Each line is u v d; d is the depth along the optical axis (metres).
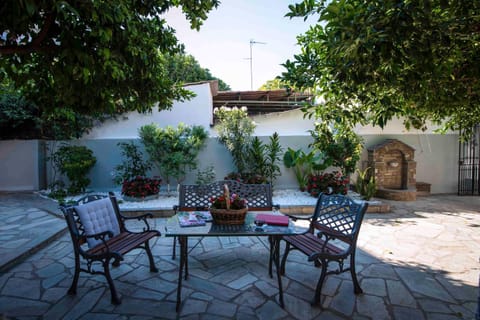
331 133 7.10
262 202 3.82
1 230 4.50
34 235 4.25
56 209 5.86
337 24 2.22
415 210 6.29
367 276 3.14
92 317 2.38
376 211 6.06
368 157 7.91
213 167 7.64
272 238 3.12
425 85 2.87
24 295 2.71
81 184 7.10
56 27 2.20
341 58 2.51
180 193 3.87
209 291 2.82
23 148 7.94
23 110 7.54
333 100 3.79
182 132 7.23
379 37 2.05
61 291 2.79
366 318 2.40
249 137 7.29
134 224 5.17
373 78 2.60
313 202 6.31
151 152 6.96
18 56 2.48
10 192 7.77
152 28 2.96
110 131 8.48
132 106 3.57
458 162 8.44
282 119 9.57
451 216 5.76
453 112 4.38
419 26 2.13
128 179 7.00
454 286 2.92
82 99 2.93
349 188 7.87
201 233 2.62
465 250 3.90
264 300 2.67
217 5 3.27
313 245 2.93
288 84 3.82
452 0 2.13
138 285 2.93
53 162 7.92
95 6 1.89
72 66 2.20
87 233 2.82
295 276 3.15
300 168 7.74
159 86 3.44
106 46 2.26
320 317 2.41
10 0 1.72
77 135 7.91
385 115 3.36
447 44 2.23
